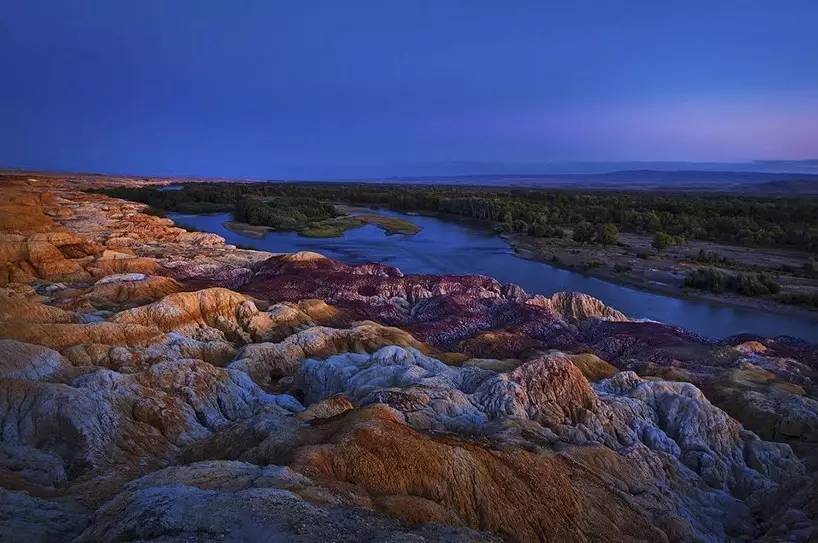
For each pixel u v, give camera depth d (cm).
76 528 1867
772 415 3753
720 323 7006
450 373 3894
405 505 2105
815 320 7194
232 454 2706
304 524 1752
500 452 2619
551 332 5812
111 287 5566
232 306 5122
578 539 2314
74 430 2684
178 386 3381
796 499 2788
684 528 2538
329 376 3912
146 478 2108
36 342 3775
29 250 6219
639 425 3366
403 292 6844
